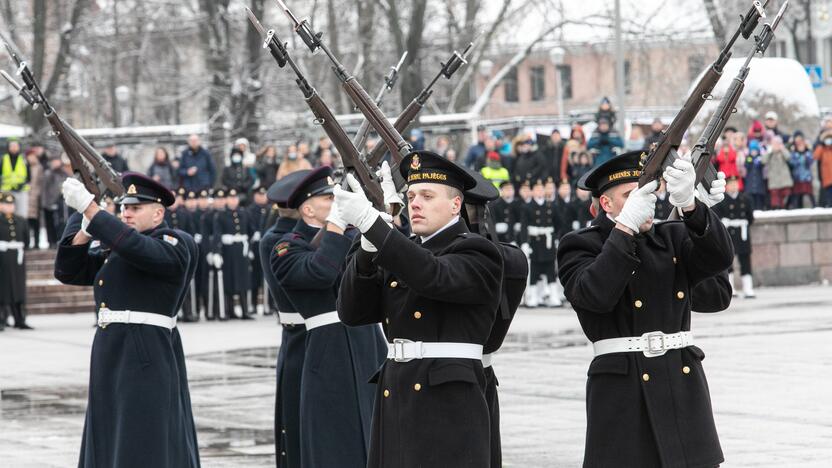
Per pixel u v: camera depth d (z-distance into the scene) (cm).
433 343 1405
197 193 5472
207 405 2930
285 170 5738
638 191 1416
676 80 11219
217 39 8312
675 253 1482
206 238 5369
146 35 9112
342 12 9412
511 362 3450
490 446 1442
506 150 6481
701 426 1454
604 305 1416
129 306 1895
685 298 1484
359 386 1909
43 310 6128
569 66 13325
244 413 2803
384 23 9119
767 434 2347
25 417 2877
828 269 5897
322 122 1547
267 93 8138
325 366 1902
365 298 1438
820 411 2559
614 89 13000
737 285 5591
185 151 6128
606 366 1470
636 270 1462
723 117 1462
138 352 1881
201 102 10388
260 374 3459
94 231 1828
